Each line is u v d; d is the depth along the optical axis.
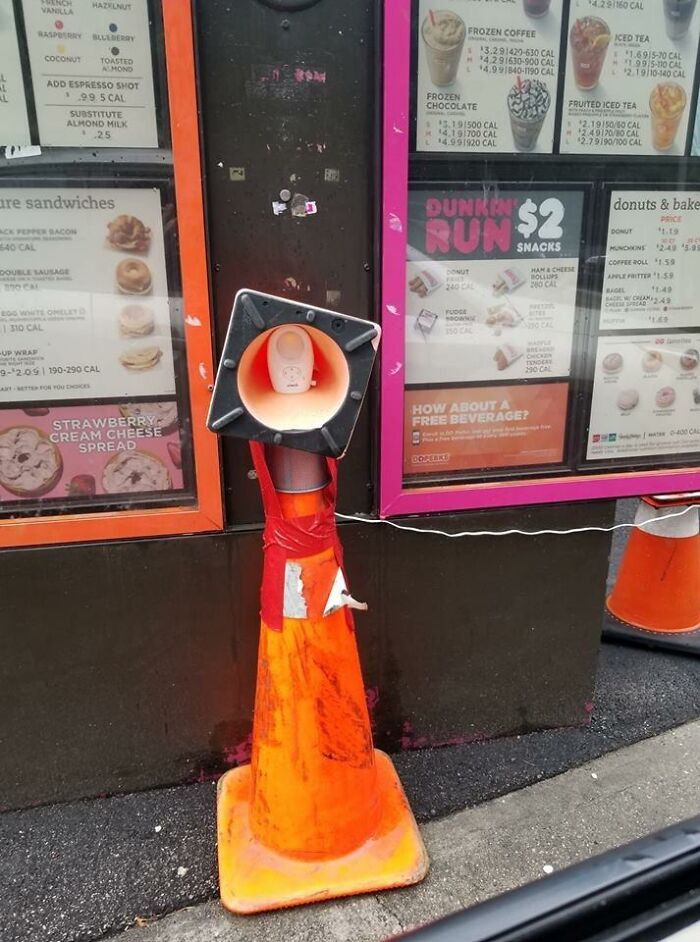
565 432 2.21
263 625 1.81
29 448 1.90
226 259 1.85
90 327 1.84
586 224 2.04
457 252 1.98
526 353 2.11
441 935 0.93
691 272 2.15
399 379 1.99
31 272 1.78
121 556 2.00
